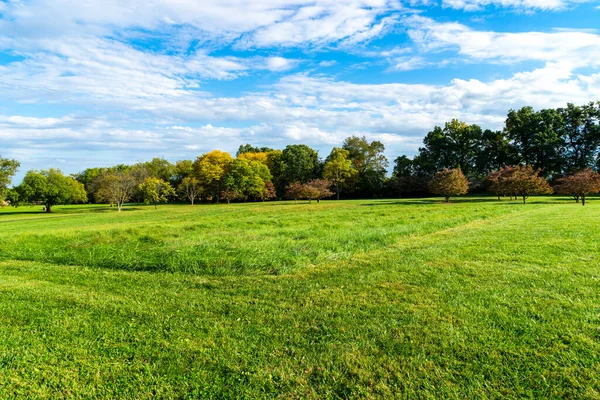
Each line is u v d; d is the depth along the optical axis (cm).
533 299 538
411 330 450
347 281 677
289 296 601
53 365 394
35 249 1095
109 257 919
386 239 1099
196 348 422
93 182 7712
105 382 360
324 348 413
